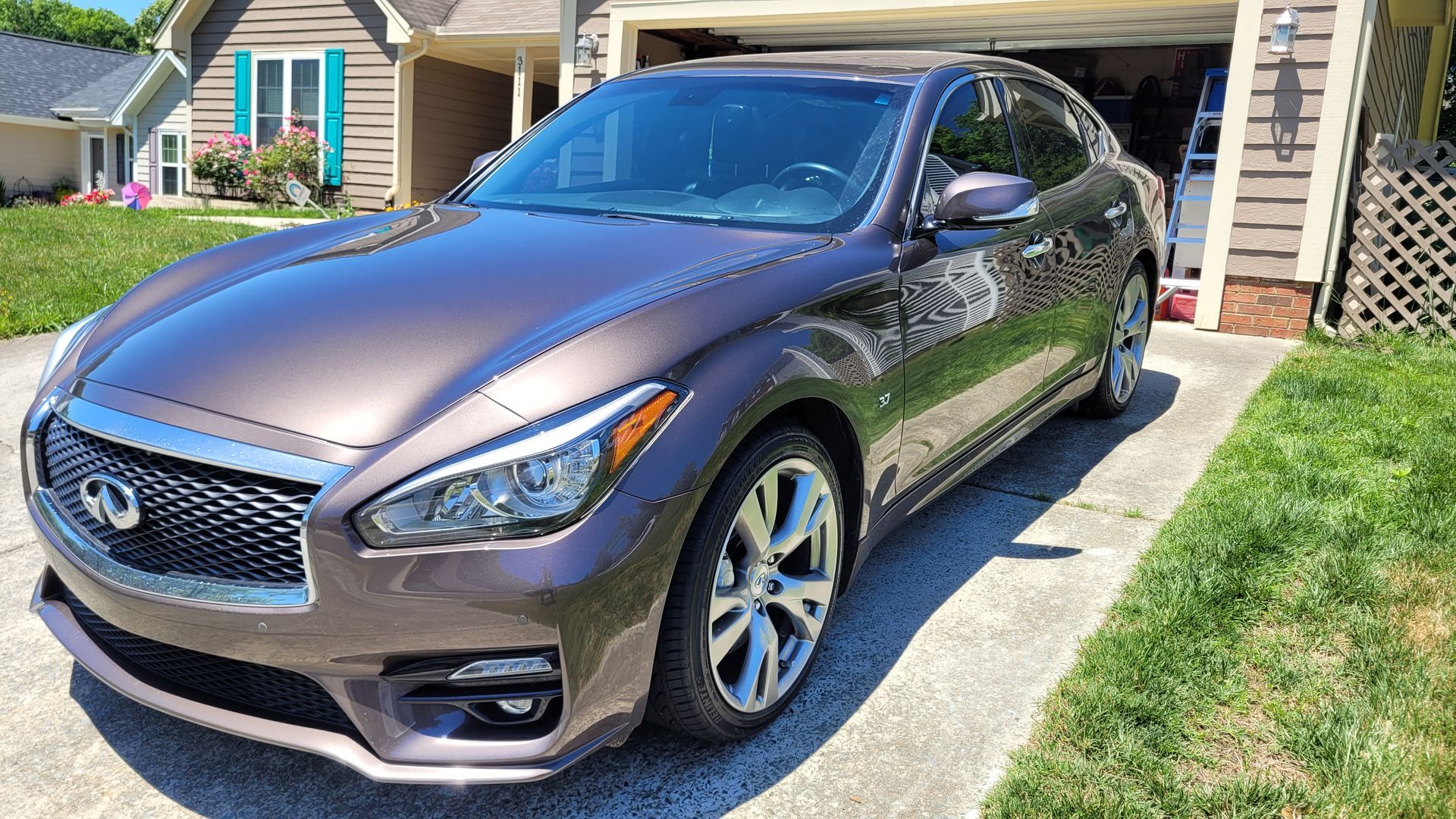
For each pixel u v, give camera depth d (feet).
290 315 7.28
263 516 6.11
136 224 32.42
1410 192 22.25
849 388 7.98
